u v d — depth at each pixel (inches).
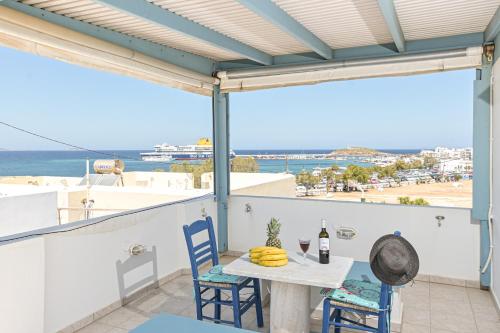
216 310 135.6
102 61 139.2
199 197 211.9
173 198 240.8
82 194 217.8
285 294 119.6
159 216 175.5
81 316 134.6
